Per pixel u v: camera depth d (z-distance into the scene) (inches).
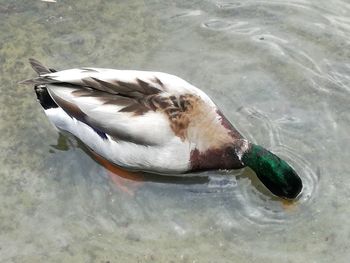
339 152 69.1
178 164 65.9
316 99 72.9
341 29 78.2
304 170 67.9
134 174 68.1
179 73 75.0
